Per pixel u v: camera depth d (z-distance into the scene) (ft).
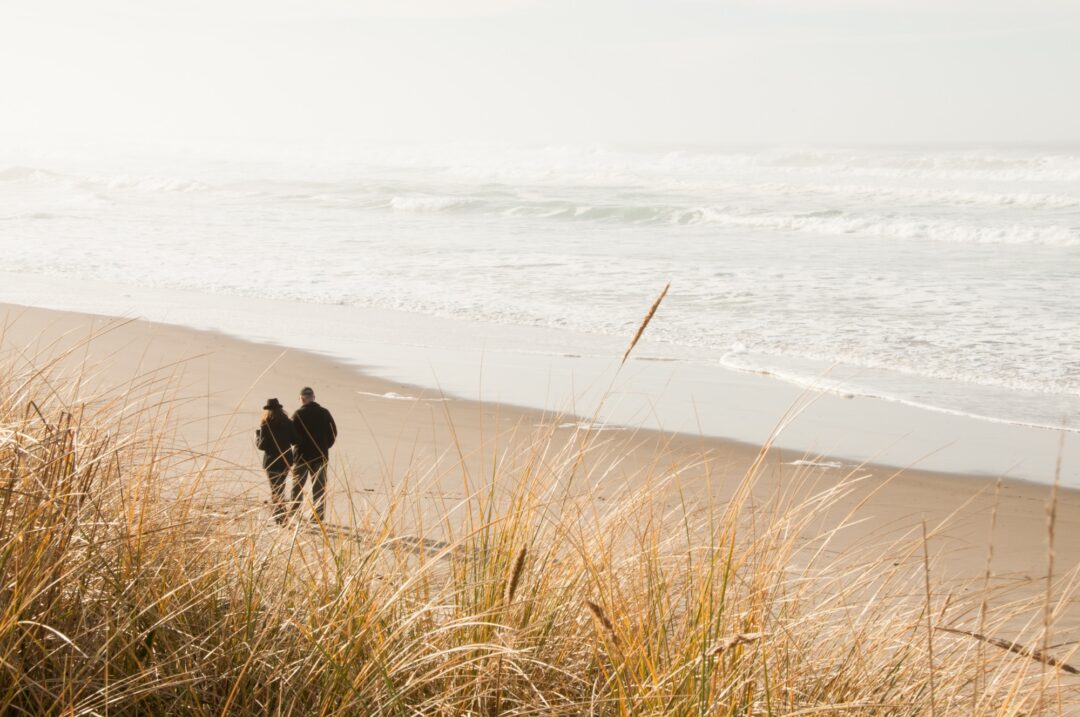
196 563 9.61
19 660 7.47
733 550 9.30
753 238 133.39
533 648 8.58
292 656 8.70
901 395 51.19
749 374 55.88
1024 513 33.17
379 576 9.98
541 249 117.39
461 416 43.93
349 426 41.37
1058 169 244.01
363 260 106.83
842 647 9.81
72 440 8.48
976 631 10.09
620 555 10.75
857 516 30.96
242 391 46.68
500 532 10.07
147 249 115.44
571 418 43.86
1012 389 52.80
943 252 116.67
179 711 7.91
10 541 7.77
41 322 62.44
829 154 316.19
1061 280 91.20
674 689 8.01
